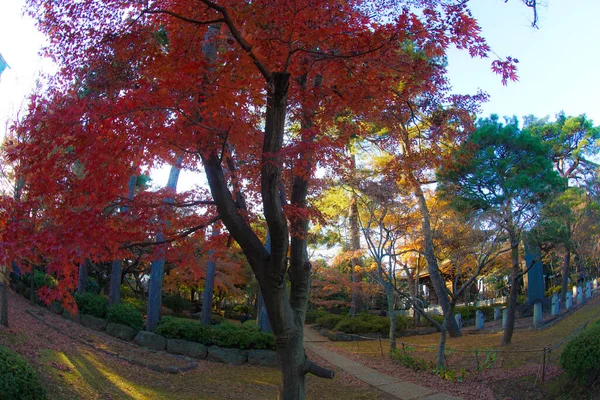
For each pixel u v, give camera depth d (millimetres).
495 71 5211
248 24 4988
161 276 14625
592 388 7793
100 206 4855
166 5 5238
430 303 33219
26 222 4504
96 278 22078
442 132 8383
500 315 22750
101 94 5496
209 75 4789
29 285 14812
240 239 5422
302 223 6484
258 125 6559
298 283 6332
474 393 9789
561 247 19031
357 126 7293
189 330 13500
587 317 14594
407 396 9883
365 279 26672
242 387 10320
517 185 12094
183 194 7098
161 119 4656
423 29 5227
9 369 5934
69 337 11305
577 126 24688
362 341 19625
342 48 5496
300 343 5789
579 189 19719
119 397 7984
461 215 13523
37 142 4367
